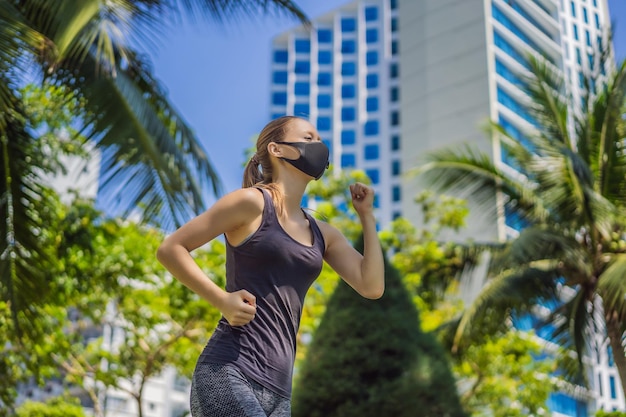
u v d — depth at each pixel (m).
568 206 13.32
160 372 18.06
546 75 14.18
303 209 2.77
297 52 83.19
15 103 7.91
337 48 80.25
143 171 8.02
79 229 12.48
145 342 17.67
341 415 7.61
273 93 82.75
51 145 12.21
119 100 8.06
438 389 7.72
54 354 15.78
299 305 2.45
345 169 20.08
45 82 8.12
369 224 2.76
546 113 13.97
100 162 8.08
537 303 14.48
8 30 6.66
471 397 20.30
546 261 14.02
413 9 61.75
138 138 7.98
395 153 72.06
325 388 7.77
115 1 7.95
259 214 2.44
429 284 16.50
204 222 2.38
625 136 13.30
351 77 78.94
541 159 13.66
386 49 77.44
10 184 7.86
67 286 12.98
